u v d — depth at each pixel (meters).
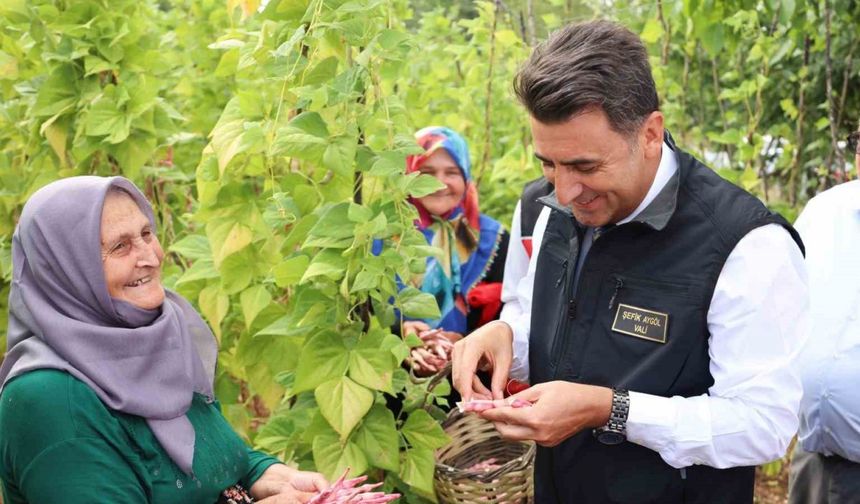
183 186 3.24
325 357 2.04
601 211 1.77
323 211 2.06
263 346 2.38
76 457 1.54
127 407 1.63
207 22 3.71
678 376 1.79
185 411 1.76
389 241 2.15
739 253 1.71
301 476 1.94
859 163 2.31
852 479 2.20
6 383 1.60
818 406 2.19
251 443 2.88
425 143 3.06
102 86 2.79
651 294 1.81
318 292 2.08
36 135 2.90
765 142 4.54
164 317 1.75
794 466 2.42
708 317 1.76
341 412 1.99
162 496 1.66
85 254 1.63
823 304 2.23
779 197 5.00
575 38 1.65
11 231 3.11
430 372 2.50
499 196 4.22
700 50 4.43
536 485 2.08
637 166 1.70
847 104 4.24
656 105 1.70
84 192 1.66
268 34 2.07
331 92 1.94
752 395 1.70
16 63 2.99
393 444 2.10
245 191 2.28
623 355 1.84
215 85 3.59
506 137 4.17
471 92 4.12
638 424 1.74
